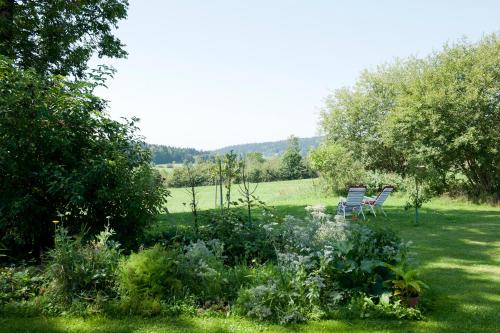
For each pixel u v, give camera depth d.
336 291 5.13
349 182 22.94
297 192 26.69
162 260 5.17
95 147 7.36
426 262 7.56
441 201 18.80
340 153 24.02
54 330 4.36
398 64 30.52
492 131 17.59
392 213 15.07
